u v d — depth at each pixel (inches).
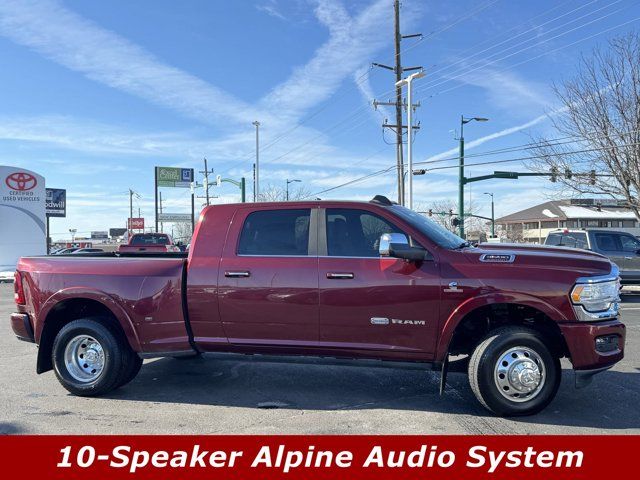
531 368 187.9
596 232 557.0
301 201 212.5
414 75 973.2
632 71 784.3
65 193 2142.0
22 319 227.9
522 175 978.7
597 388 227.9
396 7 1072.2
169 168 2743.6
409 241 198.1
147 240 858.8
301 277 200.7
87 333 219.6
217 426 185.6
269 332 205.9
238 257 208.8
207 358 217.2
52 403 212.5
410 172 992.9
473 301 188.1
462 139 1226.0
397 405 208.1
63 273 222.5
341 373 256.7
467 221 3467.0
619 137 800.9
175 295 212.5
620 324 188.4
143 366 272.1
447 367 197.5
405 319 193.3
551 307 184.9
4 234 994.1
